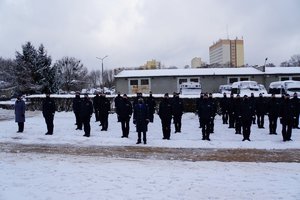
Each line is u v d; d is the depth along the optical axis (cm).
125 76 4916
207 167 1105
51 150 1423
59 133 1881
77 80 7106
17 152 1379
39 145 1536
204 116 1628
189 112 2852
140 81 4909
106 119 1980
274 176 992
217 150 1407
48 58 4931
